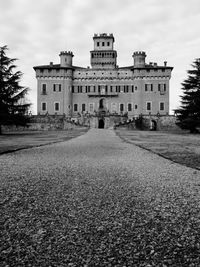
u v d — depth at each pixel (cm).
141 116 8462
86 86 9338
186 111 5656
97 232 505
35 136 4044
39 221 559
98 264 396
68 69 9162
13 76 4903
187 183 908
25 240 472
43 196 746
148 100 8994
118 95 9244
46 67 9144
